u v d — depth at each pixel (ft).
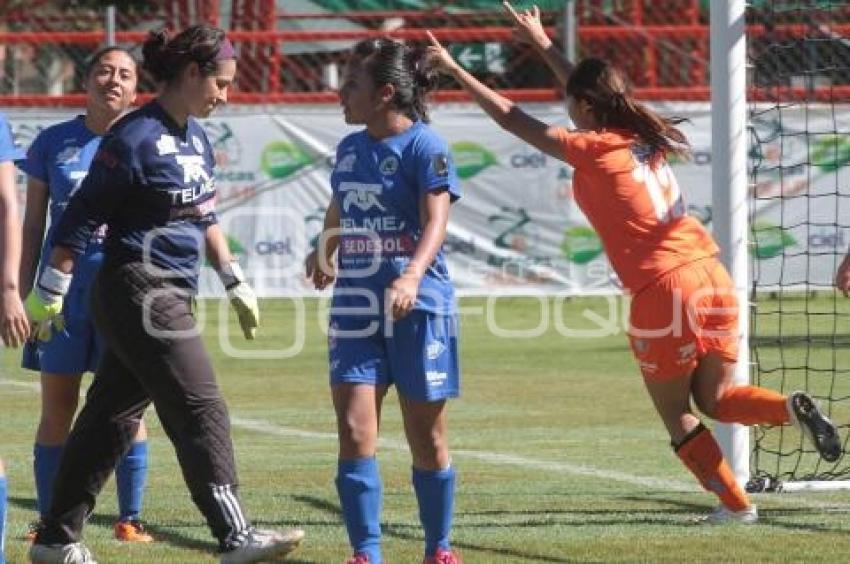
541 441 103.91
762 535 71.15
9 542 70.18
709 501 81.15
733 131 80.43
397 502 81.51
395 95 61.72
